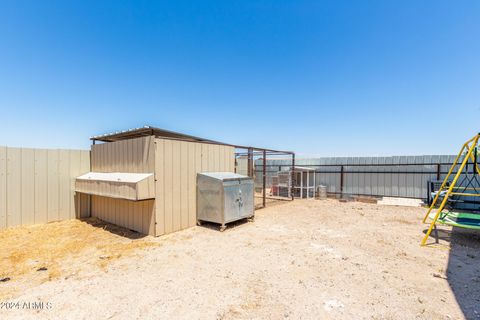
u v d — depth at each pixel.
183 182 5.62
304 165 12.78
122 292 2.82
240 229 5.69
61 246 4.46
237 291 2.86
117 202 5.94
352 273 3.35
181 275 3.27
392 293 2.82
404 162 10.28
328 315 2.41
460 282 3.10
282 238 4.99
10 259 3.86
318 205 9.29
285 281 3.12
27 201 5.78
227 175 6.06
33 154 5.88
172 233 5.30
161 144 5.11
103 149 6.34
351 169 11.50
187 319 2.34
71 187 6.51
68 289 2.89
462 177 8.33
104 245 4.51
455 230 5.65
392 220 6.73
